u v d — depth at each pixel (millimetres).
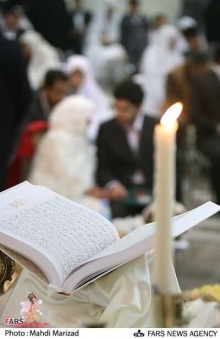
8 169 5305
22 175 5176
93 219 1986
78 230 1934
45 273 1828
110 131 5227
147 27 12758
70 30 11859
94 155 5477
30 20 11219
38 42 9242
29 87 5676
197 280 2902
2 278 1992
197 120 6566
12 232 1878
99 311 1886
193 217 1894
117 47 11484
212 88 6660
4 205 1973
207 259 3236
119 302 1817
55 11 11242
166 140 1259
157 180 1269
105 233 1953
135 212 4754
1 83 5543
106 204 4738
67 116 4805
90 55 11305
